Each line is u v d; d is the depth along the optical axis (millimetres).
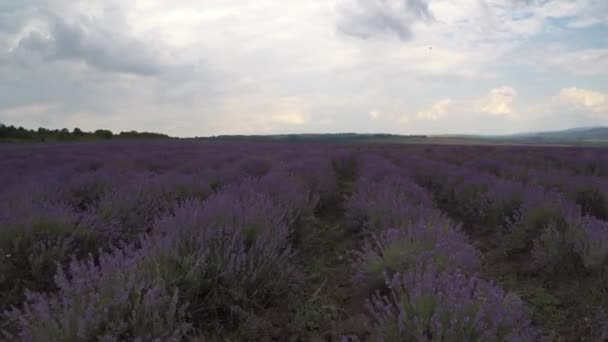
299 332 2863
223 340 2713
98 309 2125
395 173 9266
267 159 11492
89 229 4219
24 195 5426
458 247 3332
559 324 3037
